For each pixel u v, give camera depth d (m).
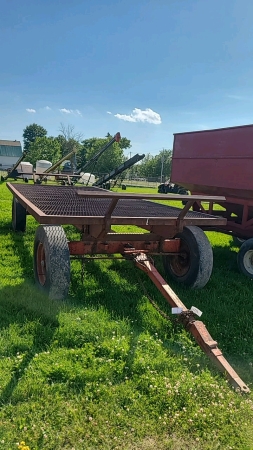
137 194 3.46
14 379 2.56
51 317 3.49
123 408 2.42
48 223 3.62
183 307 3.23
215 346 2.85
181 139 7.89
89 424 2.24
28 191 7.09
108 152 53.66
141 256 4.03
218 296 4.58
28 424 2.20
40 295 3.96
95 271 5.15
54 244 3.80
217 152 6.73
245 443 2.21
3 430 2.15
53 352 2.96
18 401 2.39
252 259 5.58
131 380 2.68
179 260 4.86
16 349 2.96
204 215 5.26
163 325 3.64
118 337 3.22
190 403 2.47
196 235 4.59
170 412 2.39
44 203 5.27
